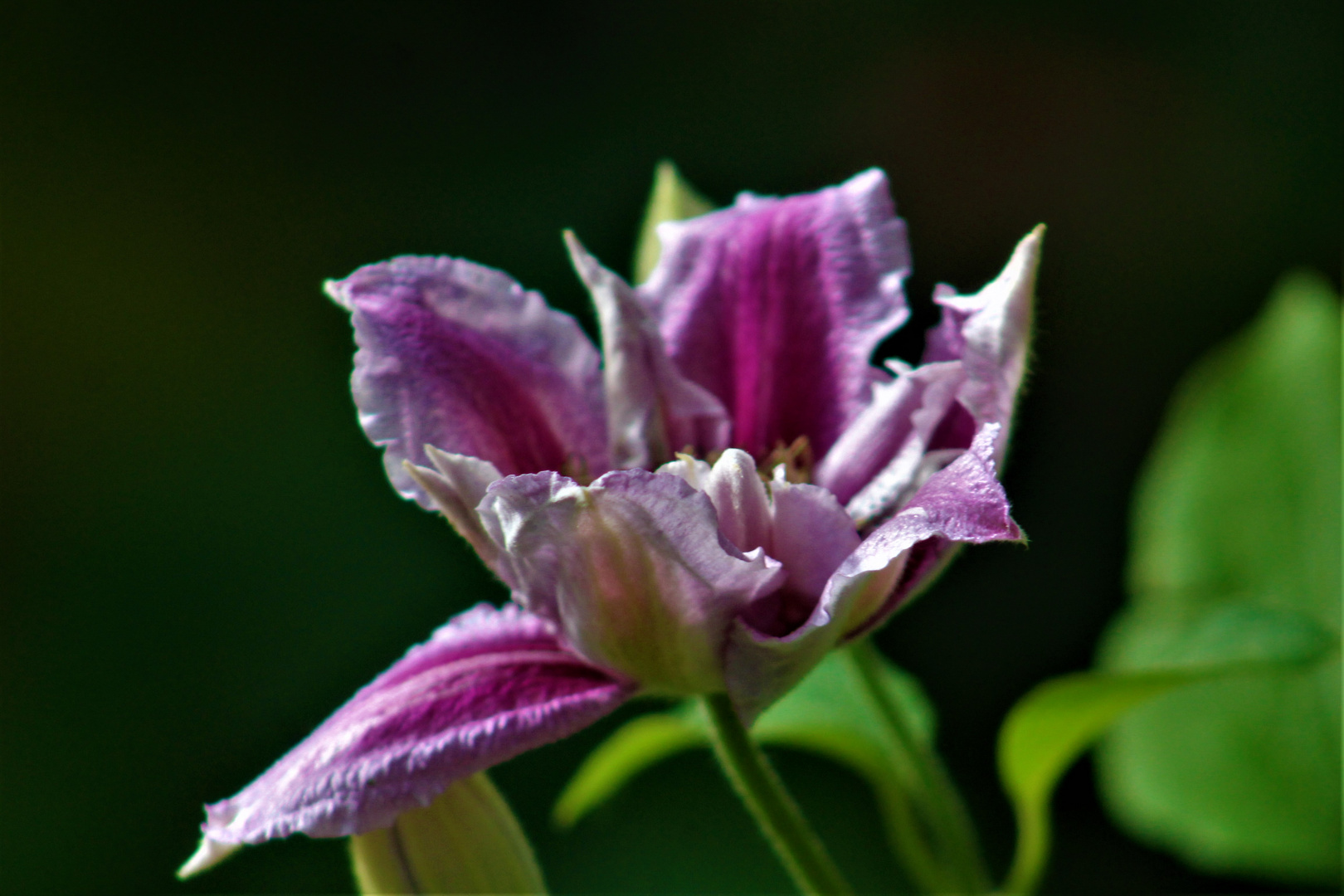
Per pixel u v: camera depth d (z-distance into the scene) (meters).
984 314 0.48
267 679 0.95
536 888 0.51
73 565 1.00
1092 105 1.05
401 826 0.50
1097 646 0.91
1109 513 0.94
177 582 0.98
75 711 0.95
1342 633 0.57
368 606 0.95
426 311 0.50
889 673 0.56
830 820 0.82
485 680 0.48
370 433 0.49
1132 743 0.58
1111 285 1.00
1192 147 1.01
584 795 0.57
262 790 0.48
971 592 0.92
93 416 1.04
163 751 0.94
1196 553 0.58
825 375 0.51
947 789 0.55
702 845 0.83
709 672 0.48
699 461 0.48
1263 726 0.57
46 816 0.93
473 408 0.50
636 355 0.50
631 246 1.05
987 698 0.90
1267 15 1.02
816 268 0.51
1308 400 0.57
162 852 0.92
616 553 0.47
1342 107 0.98
